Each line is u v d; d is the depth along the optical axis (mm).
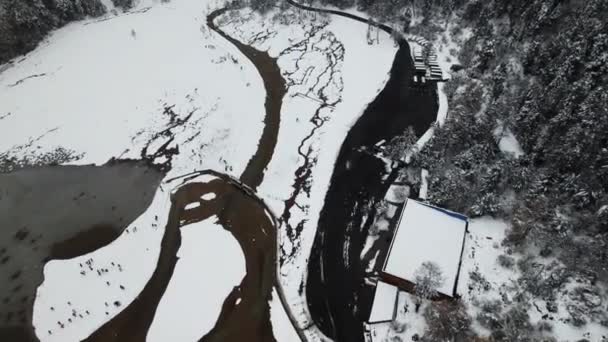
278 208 55062
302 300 44781
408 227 48812
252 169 61281
